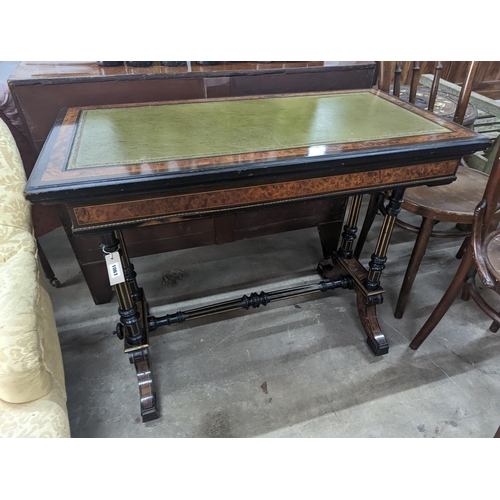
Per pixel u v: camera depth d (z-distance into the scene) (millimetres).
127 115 1021
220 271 1729
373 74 1441
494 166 917
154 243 1477
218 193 783
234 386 1228
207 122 982
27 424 790
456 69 3029
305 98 1204
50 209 1571
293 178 814
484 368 1299
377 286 1303
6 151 1001
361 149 836
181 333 1413
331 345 1372
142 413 1104
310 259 1813
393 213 1117
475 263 1010
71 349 1345
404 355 1338
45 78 1085
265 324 1454
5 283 842
